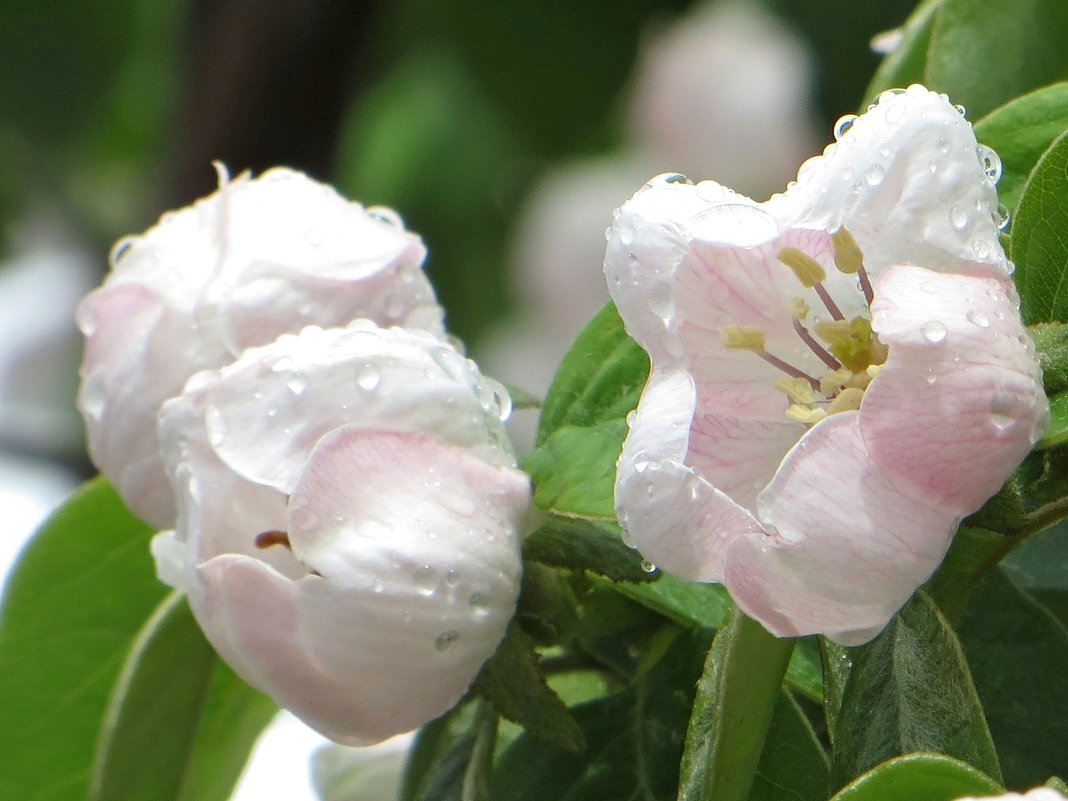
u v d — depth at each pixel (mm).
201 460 383
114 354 399
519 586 383
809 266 374
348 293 396
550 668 393
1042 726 382
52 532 436
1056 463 374
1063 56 412
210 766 426
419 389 383
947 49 414
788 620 362
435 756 402
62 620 438
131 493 400
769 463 374
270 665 378
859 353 377
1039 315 376
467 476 382
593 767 388
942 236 366
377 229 399
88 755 442
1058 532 388
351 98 597
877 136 368
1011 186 390
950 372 361
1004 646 385
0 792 442
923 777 354
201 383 385
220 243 398
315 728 381
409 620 378
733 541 360
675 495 363
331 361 382
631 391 389
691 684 388
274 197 400
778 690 366
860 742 367
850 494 361
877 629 363
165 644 417
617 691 394
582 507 383
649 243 370
